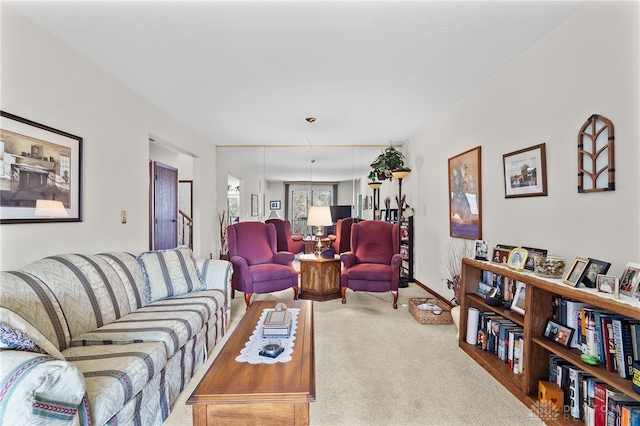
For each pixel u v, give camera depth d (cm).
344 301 398
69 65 240
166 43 236
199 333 234
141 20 207
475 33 221
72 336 182
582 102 194
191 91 329
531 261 219
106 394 134
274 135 517
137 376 152
